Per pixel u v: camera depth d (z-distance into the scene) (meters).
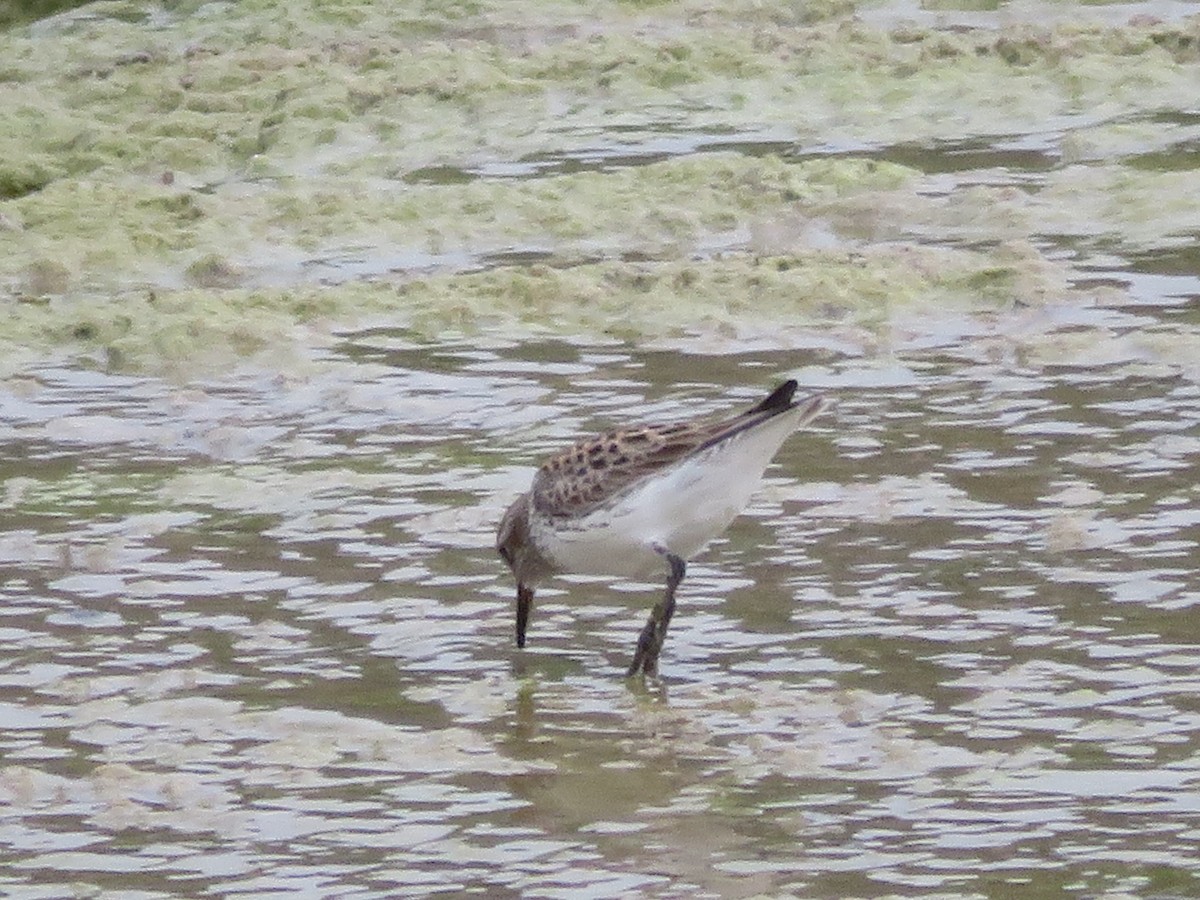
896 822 8.65
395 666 10.62
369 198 19.20
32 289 17.53
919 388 14.43
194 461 13.79
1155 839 8.39
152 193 19.19
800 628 10.82
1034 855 8.30
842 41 23.70
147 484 13.34
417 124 22.09
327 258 18.06
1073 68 22.33
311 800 9.07
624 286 16.62
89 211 18.84
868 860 8.31
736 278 16.52
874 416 13.91
